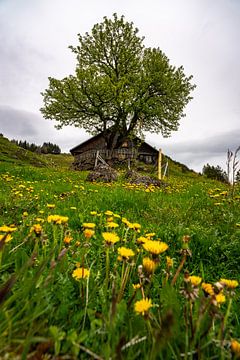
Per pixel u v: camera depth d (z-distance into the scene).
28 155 41.84
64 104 34.47
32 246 2.23
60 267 1.61
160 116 35.72
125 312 1.17
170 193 7.97
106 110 35.91
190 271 2.31
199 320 1.00
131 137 33.25
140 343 1.05
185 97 37.62
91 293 1.40
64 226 2.22
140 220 4.00
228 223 3.74
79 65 37.81
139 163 39.03
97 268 1.94
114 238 1.49
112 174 13.38
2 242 1.26
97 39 36.81
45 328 1.03
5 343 0.87
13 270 1.68
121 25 36.06
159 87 36.44
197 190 8.53
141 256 2.08
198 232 3.19
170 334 0.64
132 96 34.25
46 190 7.39
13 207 4.14
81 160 40.16
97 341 1.08
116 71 38.00
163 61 36.84
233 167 4.62
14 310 1.05
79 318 1.22
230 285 1.13
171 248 2.81
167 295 1.26
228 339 1.13
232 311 1.48
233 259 2.62
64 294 1.37
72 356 0.93
